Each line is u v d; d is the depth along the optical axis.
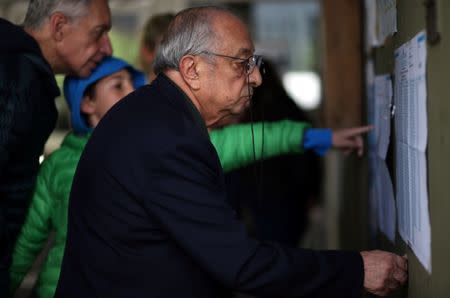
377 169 2.48
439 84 1.49
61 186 2.36
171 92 1.84
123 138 1.79
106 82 2.49
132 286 1.81
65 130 5.21
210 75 1.87
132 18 6.07
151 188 1.73
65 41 2.28
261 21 8.59
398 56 1.97
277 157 3.61
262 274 1.73
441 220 1.51
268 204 3.67
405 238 1.92
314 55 8.17
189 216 1.72
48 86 2.12
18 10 5.76
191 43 1.86
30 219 2.39
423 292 1.69
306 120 3.55
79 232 1.88
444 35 1.44
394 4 2.02
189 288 1.82
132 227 1.78
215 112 1.92
